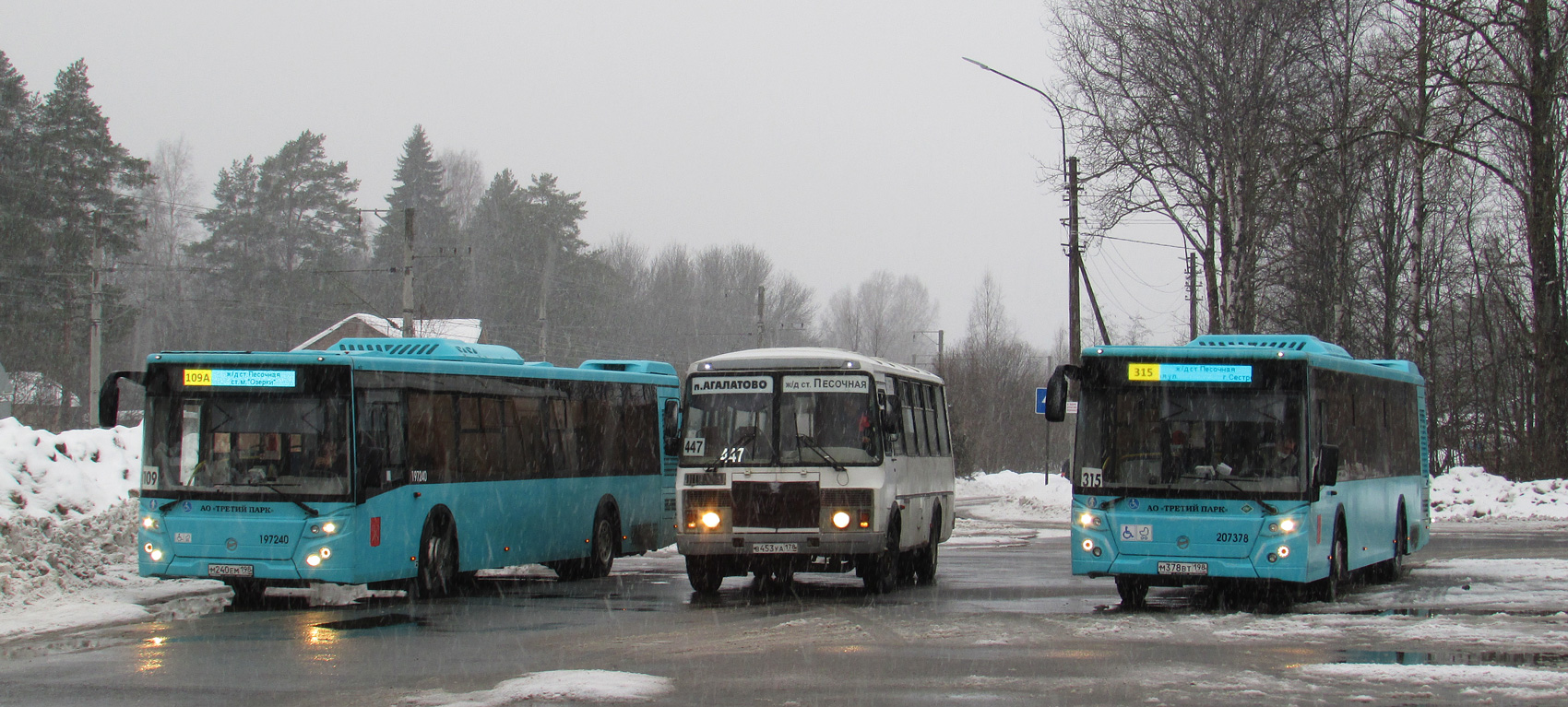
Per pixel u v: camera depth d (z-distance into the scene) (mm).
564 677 11023
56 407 58844
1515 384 50688
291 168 88750
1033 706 9781
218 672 11531
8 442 21484
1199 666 11562
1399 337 49281
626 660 12125
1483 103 33844
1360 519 18375
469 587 20359
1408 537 21609
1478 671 11188
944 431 22938
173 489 16938
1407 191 46812
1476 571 21578
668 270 93375
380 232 90500
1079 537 16281
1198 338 17422
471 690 10500
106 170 65875
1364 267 47844
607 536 22797
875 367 18422
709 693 10328
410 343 19781
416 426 18062
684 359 90188
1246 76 35219
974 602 17359
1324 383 16906
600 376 22984
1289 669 11375
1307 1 34938
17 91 65188
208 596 18453
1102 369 16484
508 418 20234
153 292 83125
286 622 15352
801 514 17844
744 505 17984
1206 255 38031
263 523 16703
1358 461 18500
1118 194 37312
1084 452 16391
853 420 18094
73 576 18250
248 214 84438
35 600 16906
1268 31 34969
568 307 84062
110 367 69250
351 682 10953
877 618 15430
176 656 12500
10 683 11047
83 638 13961
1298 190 39438
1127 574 16078
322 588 19875
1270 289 44094
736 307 92688
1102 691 10352
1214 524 15859
